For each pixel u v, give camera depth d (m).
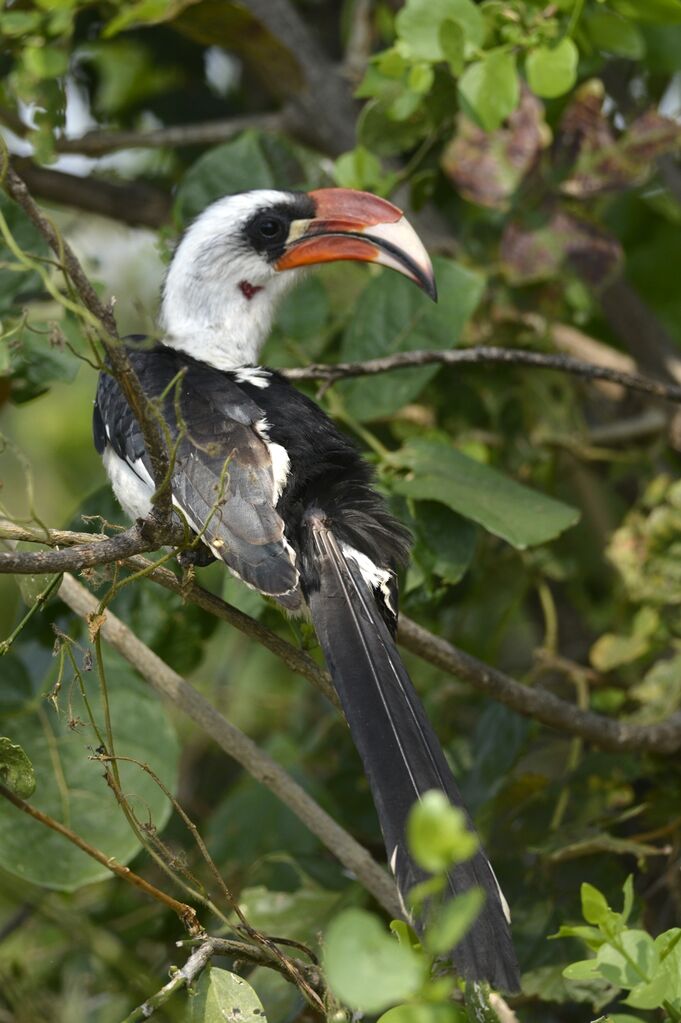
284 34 12.80
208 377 8.95
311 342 11.04
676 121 11.24
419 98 10.21
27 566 6.83
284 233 10.03
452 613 11.95
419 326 10.45
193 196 11.38
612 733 9.71
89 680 9.87
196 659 10.47
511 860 9.97
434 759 7.26
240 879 11.20
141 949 11.12
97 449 9.29
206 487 7.86
